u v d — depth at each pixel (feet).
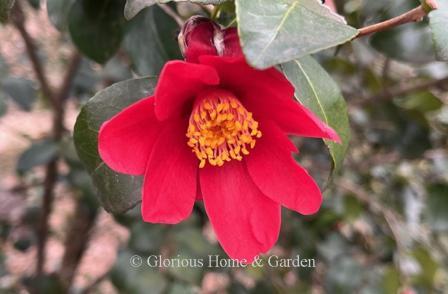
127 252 0.96
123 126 0.40
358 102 1.10
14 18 0.97
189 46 0.42
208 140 0.46
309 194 0.46
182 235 0.96
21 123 2.13
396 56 0.68
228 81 0.44
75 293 1.46
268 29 0.34
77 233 1.47
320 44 0.34
